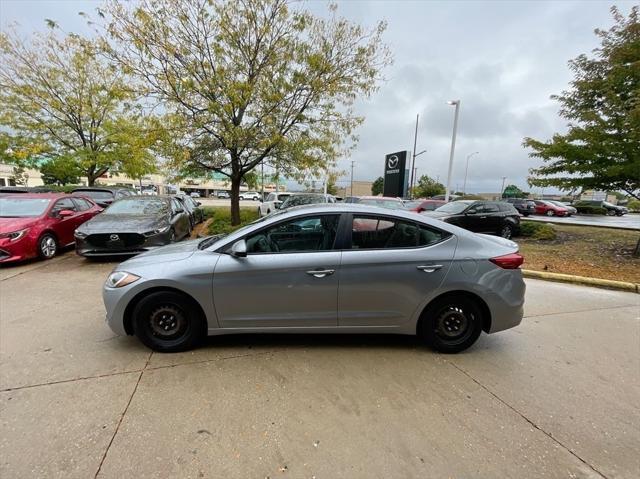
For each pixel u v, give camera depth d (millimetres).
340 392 2660
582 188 8750
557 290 5777
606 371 3078
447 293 3252
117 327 3158
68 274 5980
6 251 6309
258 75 9641
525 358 3285
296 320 3193
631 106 7457
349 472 1918
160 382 2734
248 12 9008
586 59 8992
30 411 2352
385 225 3258
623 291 5785
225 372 2900
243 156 10695
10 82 14945
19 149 16031
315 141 10297
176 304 3162
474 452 2082
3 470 1872
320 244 3199
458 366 3102
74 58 15414
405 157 23750
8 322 3854
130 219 6984
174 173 11281
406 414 2420
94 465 1926
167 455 2010
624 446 2162
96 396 2535
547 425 2342
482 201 11570
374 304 3197
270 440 2146
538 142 9000
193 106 9414
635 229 14188
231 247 3170
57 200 7715
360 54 9578
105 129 17109
